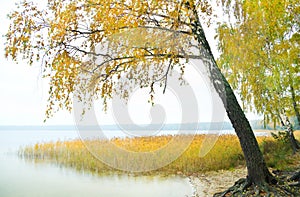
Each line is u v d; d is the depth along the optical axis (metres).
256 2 6.03
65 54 4.49
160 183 7.73
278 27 6.35
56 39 4.41
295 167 7.51
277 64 6.85
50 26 4.49
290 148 10.38
